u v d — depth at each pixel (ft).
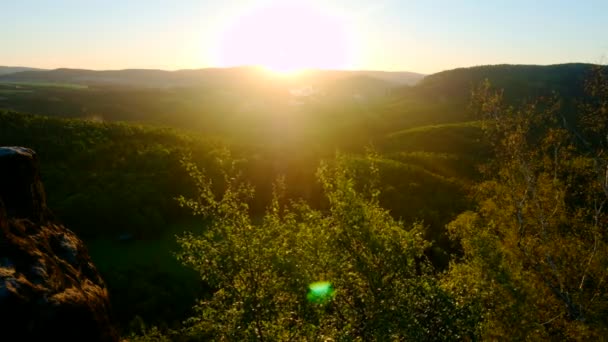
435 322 58.85
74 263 54.54
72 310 42.60
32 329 37.17
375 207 61.87
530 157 90.02
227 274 53.88
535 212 89.25
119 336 58.03
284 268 53.11
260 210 221.66
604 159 82.33
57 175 212.43
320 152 331.16
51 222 59.93
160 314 135.44
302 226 59.77
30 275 41.04
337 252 57.77
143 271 159.63
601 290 84.28
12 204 51.34
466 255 86.74
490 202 96.84
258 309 52.75
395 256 57.00
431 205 204.44
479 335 67.00
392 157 322.34
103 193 200.23
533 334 72.84
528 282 78.74
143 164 239.71
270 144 356.79
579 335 74.33
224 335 54.13
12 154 52.29
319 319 52.60
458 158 314.96
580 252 85.35
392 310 54.29
